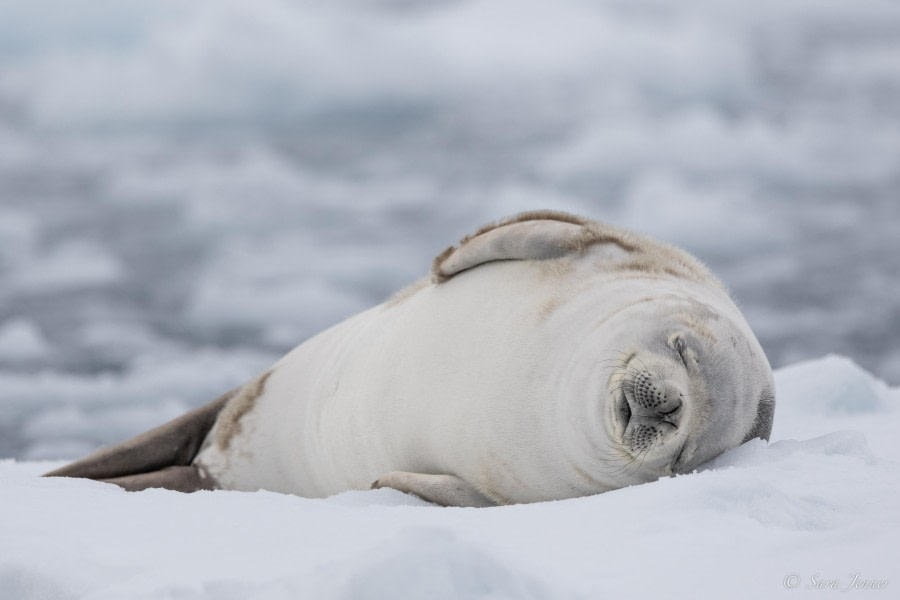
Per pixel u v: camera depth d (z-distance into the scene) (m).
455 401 21.20
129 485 25.75
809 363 31.78
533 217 23.58
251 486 26.02
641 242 22.72
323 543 14.27
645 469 19.48
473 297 22.17
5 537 14.23
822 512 15.05
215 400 27.41
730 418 20.09
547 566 12.23
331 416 24.20
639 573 12.30
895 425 26.28
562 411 19.92
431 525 11.46
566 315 20.81
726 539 13.33
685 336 19.73
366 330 24.89
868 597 11.12
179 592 11.77
